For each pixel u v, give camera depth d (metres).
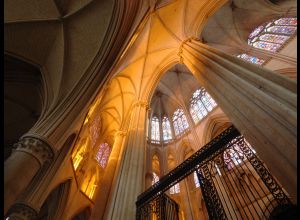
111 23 9.01
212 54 8.12
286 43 13.56
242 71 5.89
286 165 3.49
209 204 4.68
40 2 8.53
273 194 3.99
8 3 7.99
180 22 13.57
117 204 7.37
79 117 7.33
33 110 10.20
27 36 8.58
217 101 6.43
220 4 13.00
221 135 5.62
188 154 16.59
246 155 4.68
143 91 14.97
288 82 4.42
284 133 3.73
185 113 18.91
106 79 8.69
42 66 8.94
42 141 5.79
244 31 17.59
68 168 10.80
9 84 9.20
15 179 4.87
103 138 16.62
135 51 14.20
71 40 9.00
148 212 6.32
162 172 16.19
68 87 8.12
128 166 9.06
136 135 11.21
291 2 14.84
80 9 9.09
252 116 4.71
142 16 11.21
